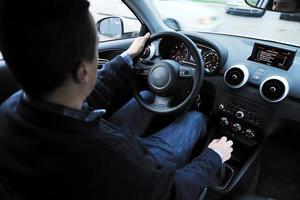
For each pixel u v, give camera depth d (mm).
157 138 1266
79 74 532
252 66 1360
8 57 483
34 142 514
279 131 1447
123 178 574
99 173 541
